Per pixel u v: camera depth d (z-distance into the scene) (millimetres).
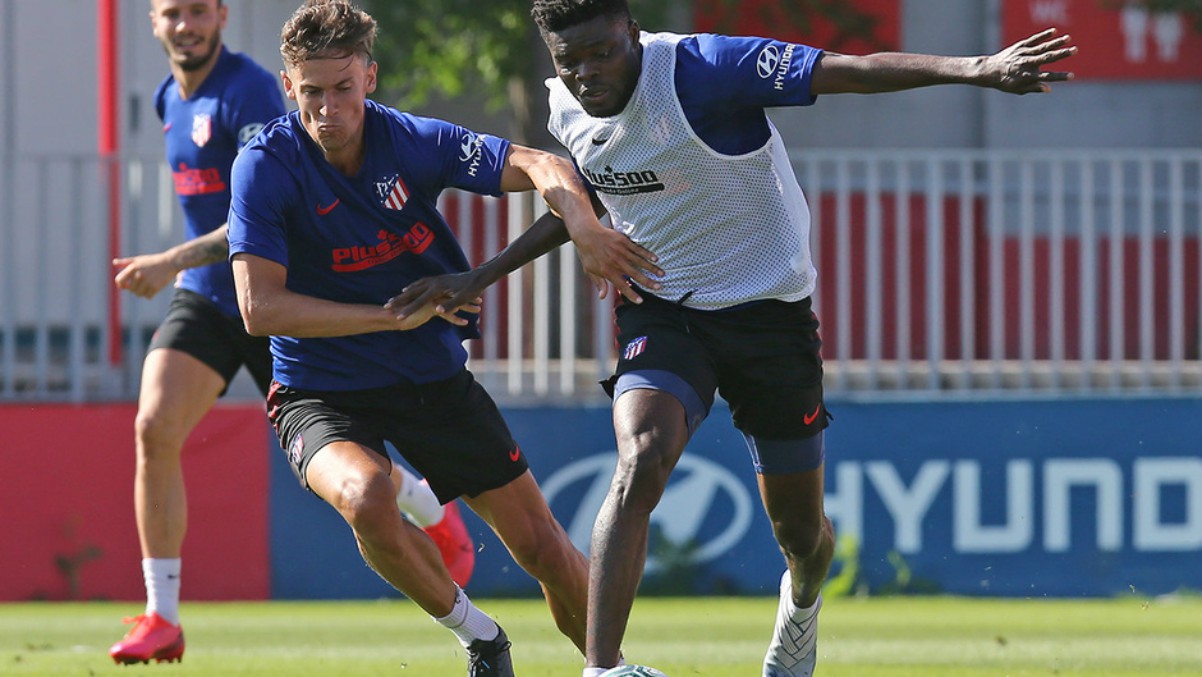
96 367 38562
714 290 16500
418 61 56281
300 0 44875
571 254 37844
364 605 35062
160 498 22922
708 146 15969
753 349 16625
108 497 35625
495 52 55906
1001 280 37875
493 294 37938
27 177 44438
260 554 35594
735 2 52844
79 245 37094
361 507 16156
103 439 35688
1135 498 35844
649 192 16375
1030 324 37875
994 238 37875
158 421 22875
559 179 16656
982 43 54594
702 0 53156
